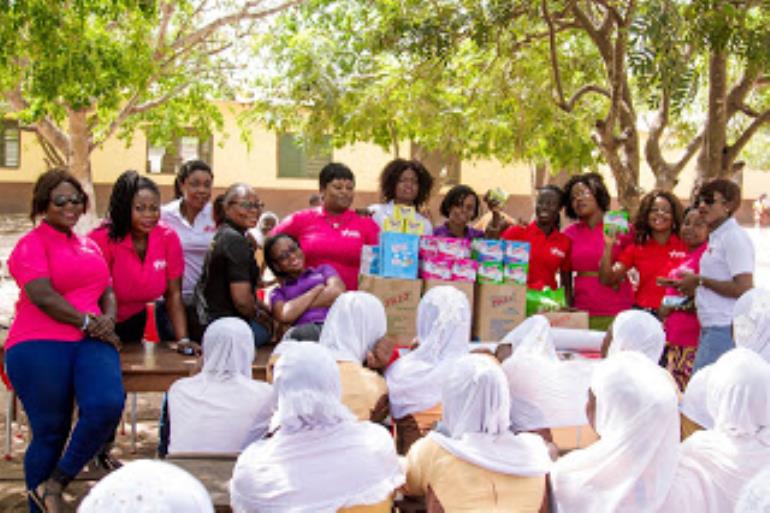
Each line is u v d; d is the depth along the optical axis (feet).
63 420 13.69
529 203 84.48
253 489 9.43
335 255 18.81
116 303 15.79
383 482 9.54
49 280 13.43
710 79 23.89
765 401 9.43
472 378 9.83
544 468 9.75
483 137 36.60
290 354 9.82
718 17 19.47
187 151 81.41
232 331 13.15
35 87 30.40
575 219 21.06
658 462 9.18
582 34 32.40
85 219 44.37
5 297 40.50
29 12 26.71
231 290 16.67
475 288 17.97
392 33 23.24
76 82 31.94
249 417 13.03
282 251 17.29
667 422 9.16
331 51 32.63
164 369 15.07
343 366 13.25
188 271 18.94
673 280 17.31
